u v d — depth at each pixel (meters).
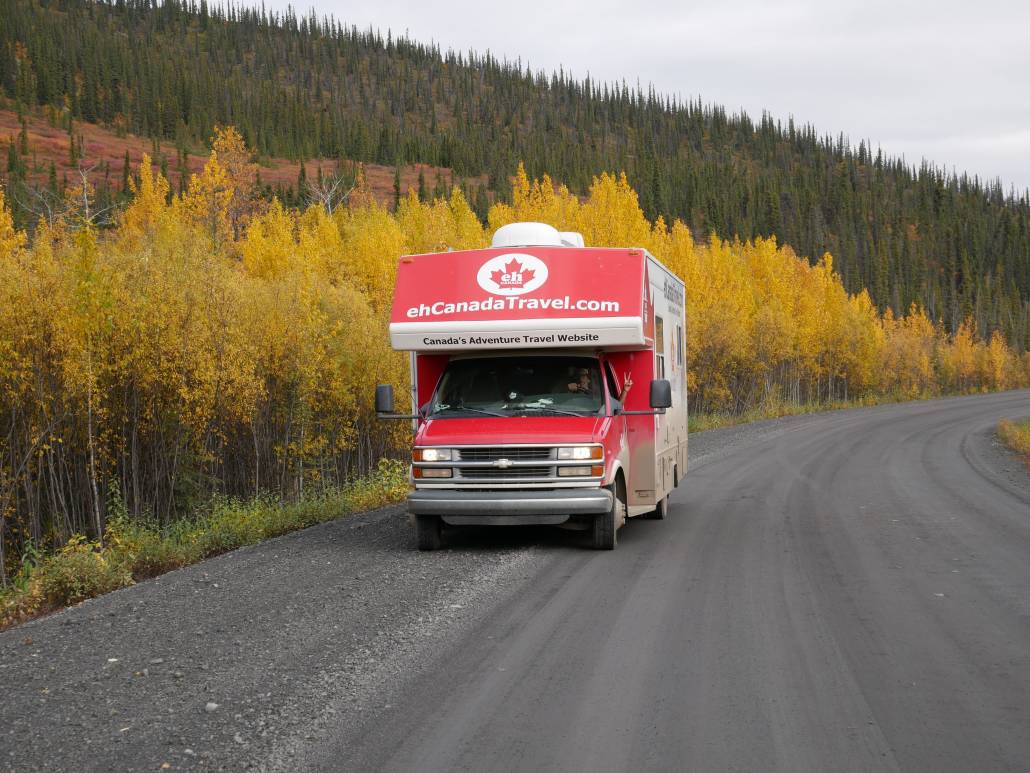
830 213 185.88
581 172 158.12
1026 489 15.58
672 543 10.31
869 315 84.25
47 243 14.63
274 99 168.62
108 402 13.90
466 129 187.75
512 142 176.88
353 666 5.55
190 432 15.00
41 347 12.67
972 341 123.88
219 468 16.98
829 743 4.26
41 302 12.57
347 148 159.38
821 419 42.97
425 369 10.67
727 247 68.44
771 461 21.88
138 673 5.53
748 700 4.88
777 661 5.60
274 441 17.70
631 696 4.96
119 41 179.75
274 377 17.44
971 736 4.32
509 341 9.97
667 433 12.06
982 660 5.59
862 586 7.84
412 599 7.36
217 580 8.49
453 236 39.84
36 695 5.17
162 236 20.53
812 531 11.12
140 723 4.63
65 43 160.88
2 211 25.28
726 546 10.05
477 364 10.43
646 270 10.45
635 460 10.80
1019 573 8.32
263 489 16.92
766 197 160.62
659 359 11.38
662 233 50.09
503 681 5.25
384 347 19.98
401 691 5.08
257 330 16.88
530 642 6.07
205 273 15.37
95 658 5.94
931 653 5.75
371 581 8.14
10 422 13.05
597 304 9.91
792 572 8.51
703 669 5.44
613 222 45.88
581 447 9.35
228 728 4.53
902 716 4.61
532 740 4.34
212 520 12.91
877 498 14.50
